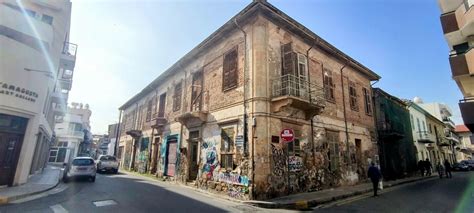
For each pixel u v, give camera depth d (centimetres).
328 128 1333
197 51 1475
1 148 1039
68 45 2098
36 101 1158
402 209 809
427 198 1030
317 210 803
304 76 1230
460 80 1270
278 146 1036
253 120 1004
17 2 1420
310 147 1194
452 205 873
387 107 2012
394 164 1941
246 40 1141
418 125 2695
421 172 2195
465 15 1250
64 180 1405
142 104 2473
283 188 1012
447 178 2070
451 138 3844
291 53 1167
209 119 1300
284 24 1177
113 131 3472
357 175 1463
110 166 2050
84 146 5319
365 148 1614
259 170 954
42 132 1667
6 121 1054
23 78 1075
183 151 1478
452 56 1301
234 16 1147
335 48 1448
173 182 1485
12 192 921
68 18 1919
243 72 1120
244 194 956
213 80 1341
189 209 755
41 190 1009
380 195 1127
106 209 723
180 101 1677
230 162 1089
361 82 1783
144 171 2030
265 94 1041
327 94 1396
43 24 1286
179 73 1759
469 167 3338
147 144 2105
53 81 1616
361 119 1656
